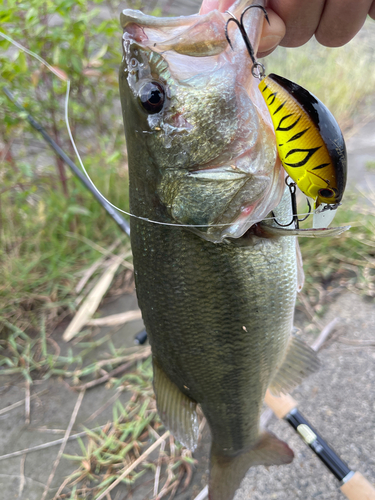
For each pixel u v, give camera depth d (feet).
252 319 0.70
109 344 1.57
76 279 1.83
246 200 0.61
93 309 1.68
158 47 0.61
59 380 1.47
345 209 1.80
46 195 2.11
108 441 1.21
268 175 0.60
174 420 0.82
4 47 1.54
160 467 1.17
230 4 0.62
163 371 0.80
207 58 0.60
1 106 1.73
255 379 0.78
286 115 0.51
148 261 0.69
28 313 1.70
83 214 1.97
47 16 1.90
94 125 2.18
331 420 1.20
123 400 1.37
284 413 0.91
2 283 1.74
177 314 0.70
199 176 0.62
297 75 2.95
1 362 1.53
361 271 1.62
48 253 1.84
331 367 1.33
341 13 0.74
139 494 1.13
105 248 1.93
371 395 1.24
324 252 1.69
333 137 0.49
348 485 0.83
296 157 0.51
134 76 0.63
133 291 1.80
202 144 0.61
